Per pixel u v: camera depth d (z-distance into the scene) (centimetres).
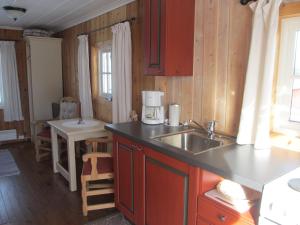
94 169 250
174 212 179
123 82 314
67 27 480
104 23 361
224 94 211
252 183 129
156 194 195
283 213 119
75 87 475
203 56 224
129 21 301
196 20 227
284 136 179
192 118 242
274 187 125
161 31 219
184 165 167
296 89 173
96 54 402
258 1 173
